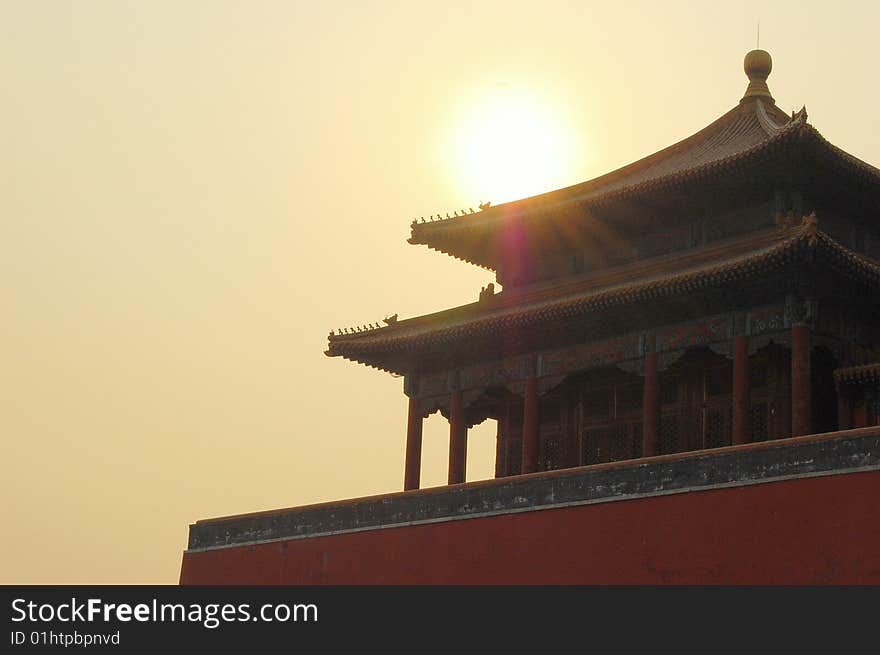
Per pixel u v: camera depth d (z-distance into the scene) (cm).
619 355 6300
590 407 6744
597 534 5319
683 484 5125
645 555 5156
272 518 6512
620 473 5319
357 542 6125
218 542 6700
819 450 4800
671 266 6331
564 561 5384
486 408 7431
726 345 5956
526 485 5600
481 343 6769
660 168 6781
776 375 6100
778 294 5825
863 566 4600
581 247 6994
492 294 7188
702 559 4997
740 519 4938
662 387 6494
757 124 6875
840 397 5744
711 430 6272
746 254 5991
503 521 5631
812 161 6116
